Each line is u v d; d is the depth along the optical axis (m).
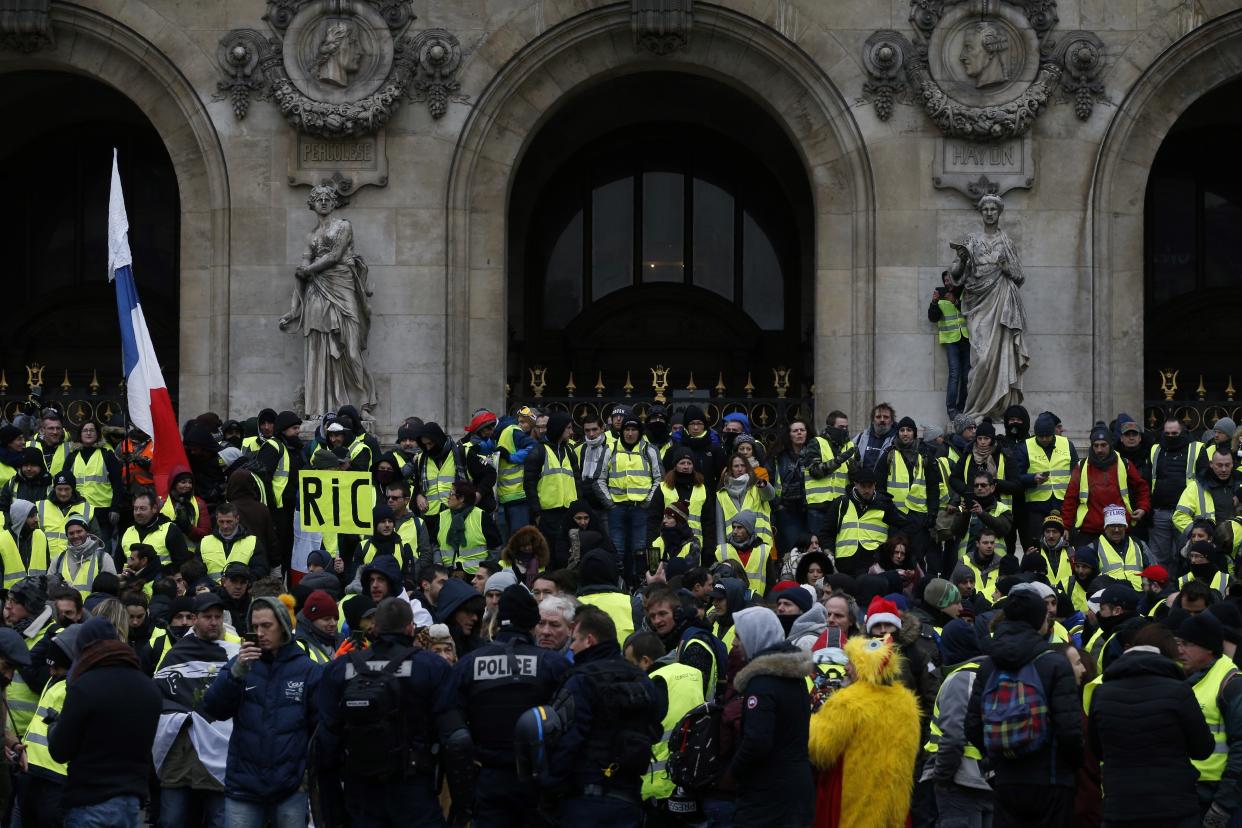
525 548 18.47
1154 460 24.39
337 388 28.64
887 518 23.31
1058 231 28.89
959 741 14.95
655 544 22.80
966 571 19.61
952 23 28.97
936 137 29.02
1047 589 17.38
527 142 29.64
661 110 33.94
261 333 29.00
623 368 34.75
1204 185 34.78
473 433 24.53
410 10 29.09
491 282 29.31
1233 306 34.72
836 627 15.51
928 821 16.45
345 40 28.81
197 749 15.47
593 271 34.78
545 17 29.12
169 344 34.88
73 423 30.41
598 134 34.44
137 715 14.19
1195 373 34.62
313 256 28.64
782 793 13.42
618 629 15.91
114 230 23.17
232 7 29.12
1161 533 24.27
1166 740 13.54
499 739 13.73
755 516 21.91
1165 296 34.81
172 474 22.06
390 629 13.77
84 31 29.31
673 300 34.75
